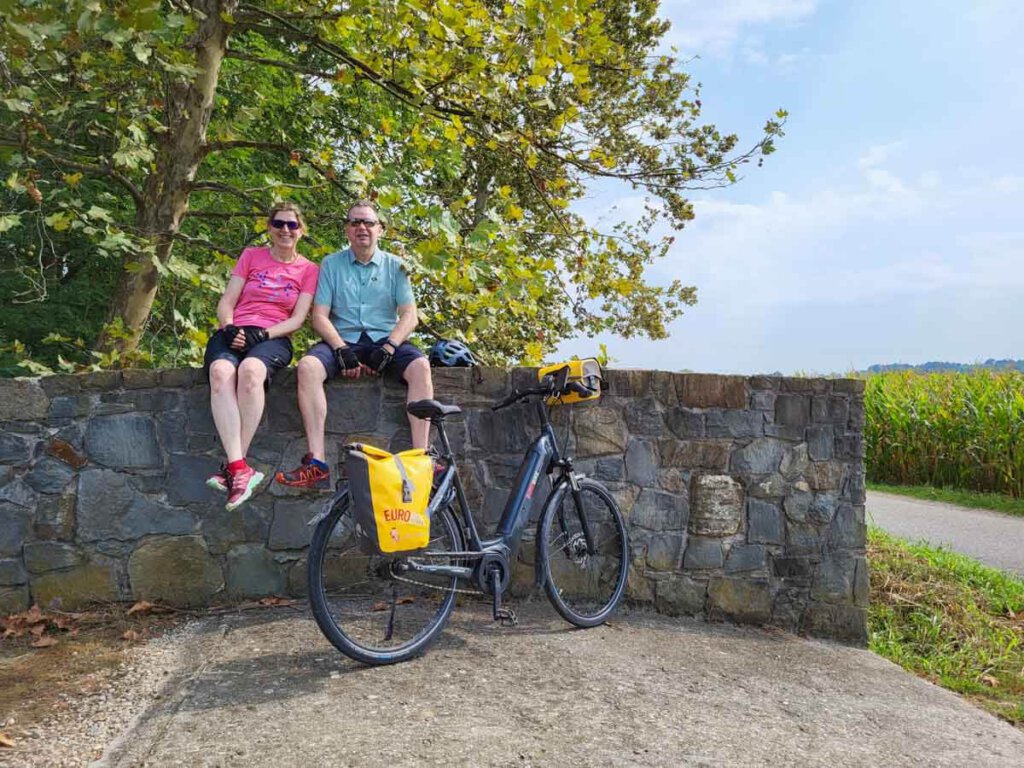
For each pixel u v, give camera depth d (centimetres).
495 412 477
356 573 457
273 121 923
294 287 451
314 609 341
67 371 618
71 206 619
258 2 771
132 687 331
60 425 438
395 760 268
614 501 466
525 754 278
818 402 515
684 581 493
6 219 584
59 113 621
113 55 583
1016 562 817
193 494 447
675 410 499
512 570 471
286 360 434
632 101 1156
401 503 336
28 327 884
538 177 793
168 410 447
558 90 868
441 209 586
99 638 399
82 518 438
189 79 597
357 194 672
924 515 1096
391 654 358
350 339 447
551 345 899
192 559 445
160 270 606
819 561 508
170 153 710
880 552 732
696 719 325
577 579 477
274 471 453
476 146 845
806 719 346
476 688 335
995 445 1315
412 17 620
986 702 461
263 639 386
